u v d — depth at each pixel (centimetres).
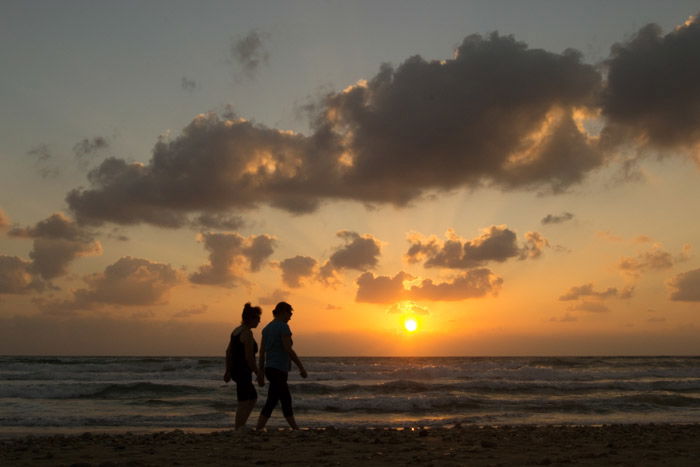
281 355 934
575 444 828
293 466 579
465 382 2652
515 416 1700
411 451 716
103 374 3278
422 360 8638
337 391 2395
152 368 3969
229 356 933
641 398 2095
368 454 678
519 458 652
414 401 1875
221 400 2027
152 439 901
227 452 692
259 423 928
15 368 3806
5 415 1572
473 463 605
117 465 584
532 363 5638
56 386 2209
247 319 930
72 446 801
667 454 703
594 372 3709
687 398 2108
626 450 750
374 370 4062
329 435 895
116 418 1498
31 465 602
